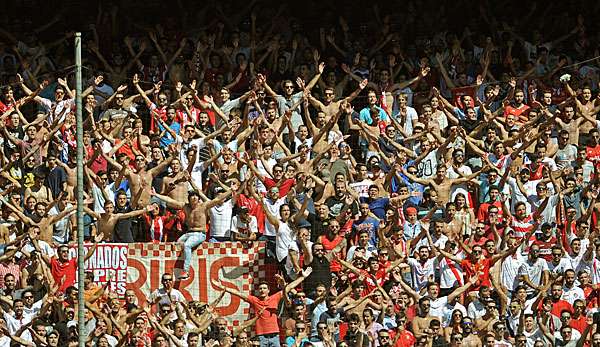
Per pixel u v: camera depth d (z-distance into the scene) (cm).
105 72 9169
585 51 9762
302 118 8988
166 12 9750
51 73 9131
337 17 9775
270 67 9338
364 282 7862
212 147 8550
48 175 8269
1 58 9206
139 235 8112
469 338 7769
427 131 8744
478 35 9700
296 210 8169
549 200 8494
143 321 7525
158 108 8744
